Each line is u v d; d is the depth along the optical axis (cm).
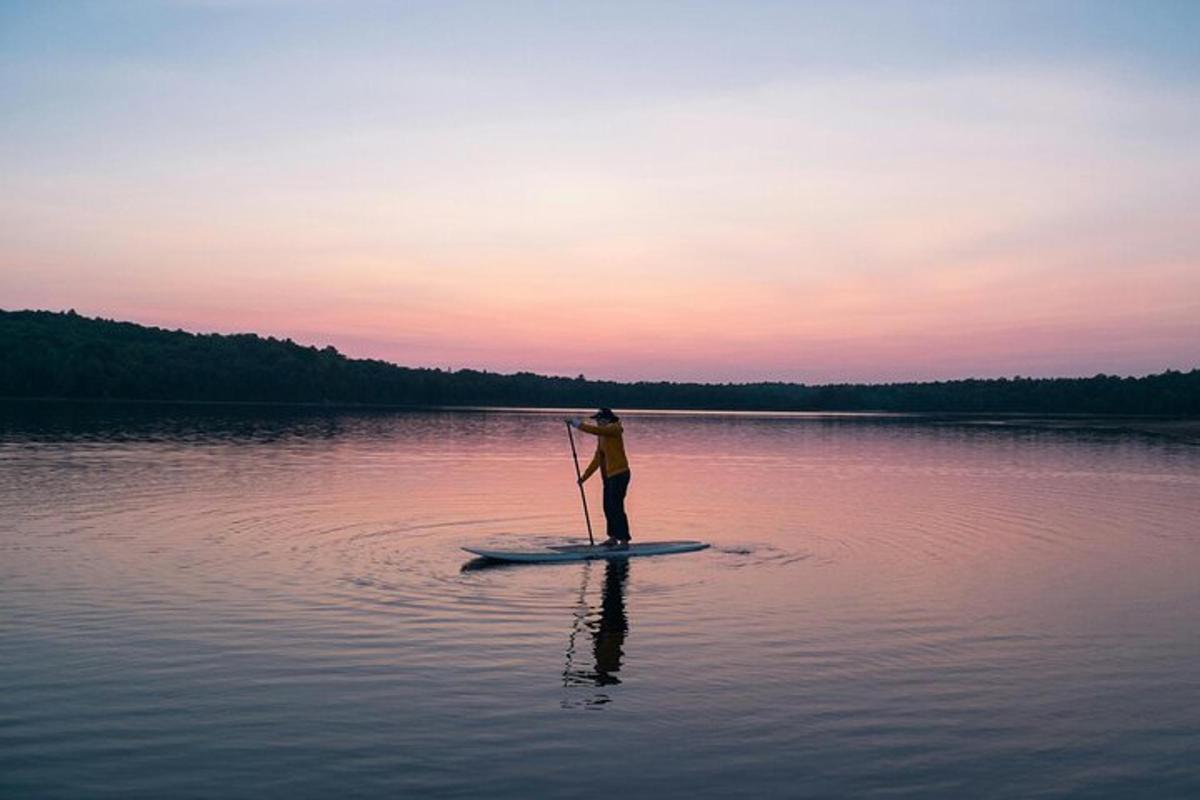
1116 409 15500
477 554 1638
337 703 907
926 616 1275
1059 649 1125
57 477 2778
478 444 5131
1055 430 8444
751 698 939
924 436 7106
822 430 8331
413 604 1290
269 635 1127
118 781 734
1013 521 2236
